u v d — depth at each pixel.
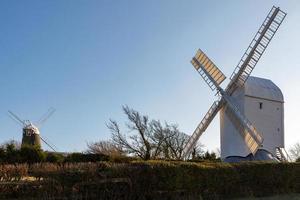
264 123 40.12
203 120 41.25
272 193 28.62
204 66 42.75
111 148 55.00
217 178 25.16
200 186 24.03
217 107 40.47
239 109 39.06
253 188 27.55
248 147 36.91
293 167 30.38
